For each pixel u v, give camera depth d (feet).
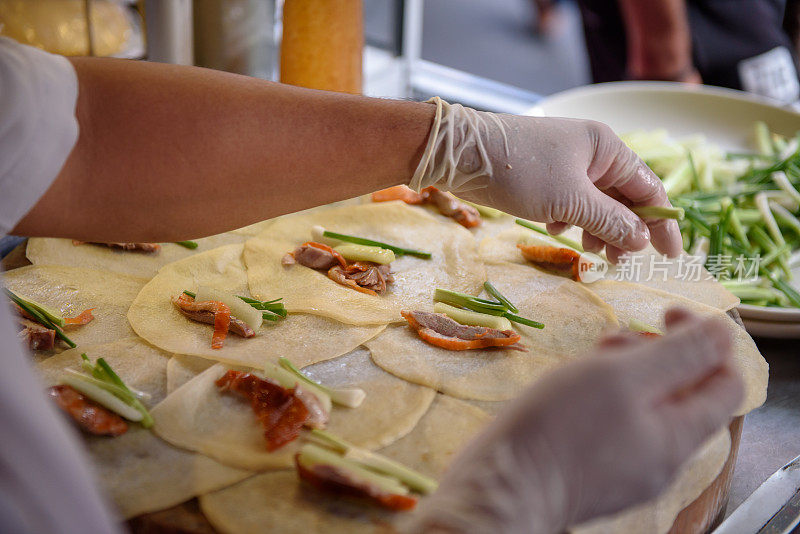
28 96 3.53
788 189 7.36
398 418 4.21
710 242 6.69
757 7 10.17
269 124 4.30
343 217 6.31
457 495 2.71
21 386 2.66
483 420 4.24
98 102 3.98
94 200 3.99
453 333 4.92
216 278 5.55
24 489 2.57
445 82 11.49
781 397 5.61
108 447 3.96
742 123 8.91
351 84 6.98
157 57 6.63
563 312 5.29
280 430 4.02
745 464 4.98
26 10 6.83
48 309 4.93
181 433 4.06
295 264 5.69
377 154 4.60
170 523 3.55
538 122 5.09
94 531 2.75
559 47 20.33
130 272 5.59
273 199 4.43
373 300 5.29
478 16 21.70
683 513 3.98
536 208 5.08
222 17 6.63
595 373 2.76
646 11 10.05
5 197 3.53
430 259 5.88
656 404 2.88
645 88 9.10
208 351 4.68
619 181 5.47
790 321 5.90
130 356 4.69
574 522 2.84
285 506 3.62
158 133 4.05
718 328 2.98
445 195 6.44
